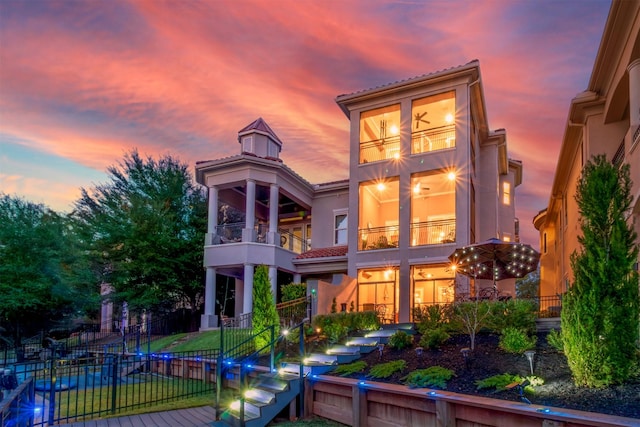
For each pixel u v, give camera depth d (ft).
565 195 59.57
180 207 82.07
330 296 45.98
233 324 51.75
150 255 70.54
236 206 73.67
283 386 26.66
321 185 70.03
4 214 65.41
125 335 58.34
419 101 55.93
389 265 53.62
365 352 32.32
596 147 40.42
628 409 16.66
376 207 62.95
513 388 20.31
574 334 20.33
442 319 34.12
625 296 19.93
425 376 23.30
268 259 60.80
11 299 60.13
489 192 61.62
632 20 30.63
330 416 25.13
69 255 67.82
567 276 58.08
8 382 27.71
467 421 18.03
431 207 60.18
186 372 43.32
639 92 29.96
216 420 26.50
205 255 63.77
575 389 19.35
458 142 51.98
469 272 44.16
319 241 69.46
